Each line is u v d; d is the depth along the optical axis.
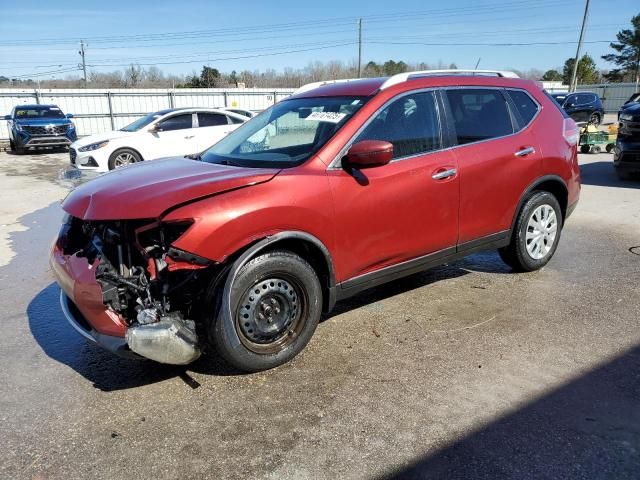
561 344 3.72
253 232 3.14
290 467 2.56
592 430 2.77
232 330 3.16
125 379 3.42
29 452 2.72
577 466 2.52
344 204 3.52
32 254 6.34
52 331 4.18
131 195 3.14
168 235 3.10
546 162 4.82
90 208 3.17
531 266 5.10
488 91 4.58
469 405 3.01
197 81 56.84
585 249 6.00
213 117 13.57
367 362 3.53
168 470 2.57
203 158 4.23
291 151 3.77
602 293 4.65
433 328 4.03
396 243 3.87
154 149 12.72
